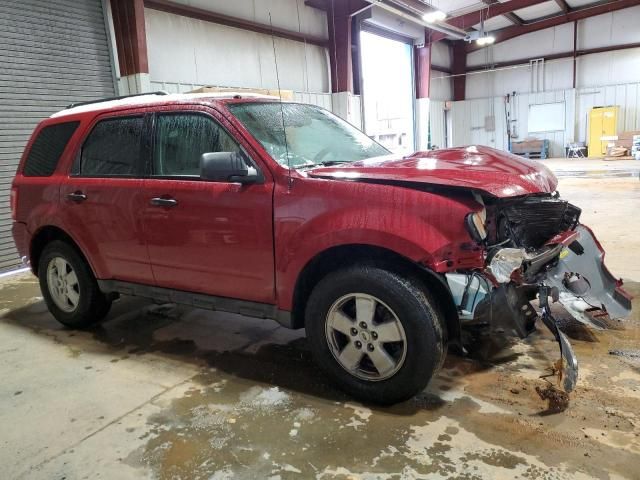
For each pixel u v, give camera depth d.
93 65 7.11
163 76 8.56
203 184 2.85
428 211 2.22
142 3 7.23
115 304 4.42
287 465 2.04
